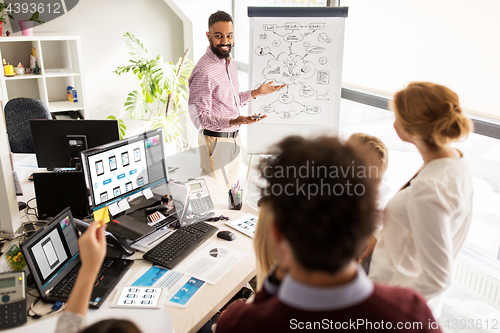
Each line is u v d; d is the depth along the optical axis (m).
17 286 1.29
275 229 0.57
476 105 2.30
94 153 1.66
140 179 1.89
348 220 0.50
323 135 0.58
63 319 0.73
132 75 4.35
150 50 4.36
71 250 1.51
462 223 1.22
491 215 2.46
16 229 1.77
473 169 2.49
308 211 0.50
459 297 2.45
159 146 1.97
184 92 4.25
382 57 2.81
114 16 4.09
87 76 4.15
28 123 3.01
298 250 0.51
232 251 1.68
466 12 2.25
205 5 4.16
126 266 1.54
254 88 2.83
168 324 1.25
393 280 1.25
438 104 1.10
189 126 4.62
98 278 1.46
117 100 4.36
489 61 2.19
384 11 2.72
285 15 2.68
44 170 2.51
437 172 1.15
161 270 1.55
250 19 2.72
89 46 4.07
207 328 1.52
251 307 0.58
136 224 1.79
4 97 3.38
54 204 1.88
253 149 2.90
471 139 2.44
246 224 1.90
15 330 1.23
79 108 3.89
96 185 1.69
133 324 0.63
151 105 4.53
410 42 2.59
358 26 2.95
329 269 0.51
